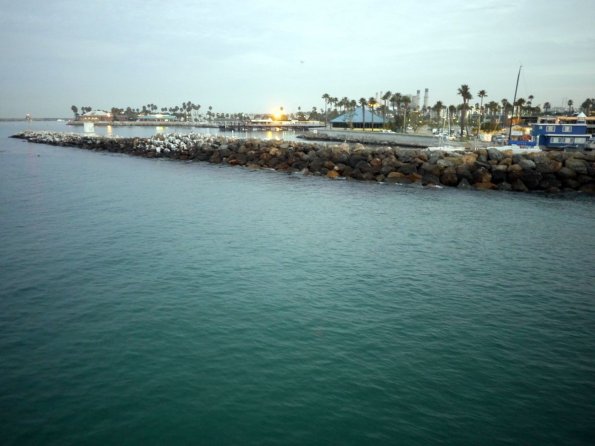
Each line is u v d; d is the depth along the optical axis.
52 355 12.24
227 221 28.44
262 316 14.82
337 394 10.71
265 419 9.80
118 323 14.16
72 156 75.31
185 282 17.72
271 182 46.38
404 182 46.88
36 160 68.38
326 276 18.73
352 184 45.69
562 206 35.38
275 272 19.06
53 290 16.77
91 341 13.02
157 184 44.19
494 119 157.88
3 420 9.64
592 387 11.26
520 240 25.08
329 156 53.22
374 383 11.18
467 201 37.09
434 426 9.71
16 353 12.32
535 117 137.12
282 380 11.23
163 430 9.44
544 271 19.89
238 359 12.15
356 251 22.42
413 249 22.98
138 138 82.00
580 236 26.08
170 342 13.01
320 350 12.71
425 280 18.53
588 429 9.74
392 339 13.47
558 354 12.81
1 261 19.98
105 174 51.84
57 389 10.74
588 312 15.67
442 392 10.89
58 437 9.20
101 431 9.38
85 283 17.48
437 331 14.05
